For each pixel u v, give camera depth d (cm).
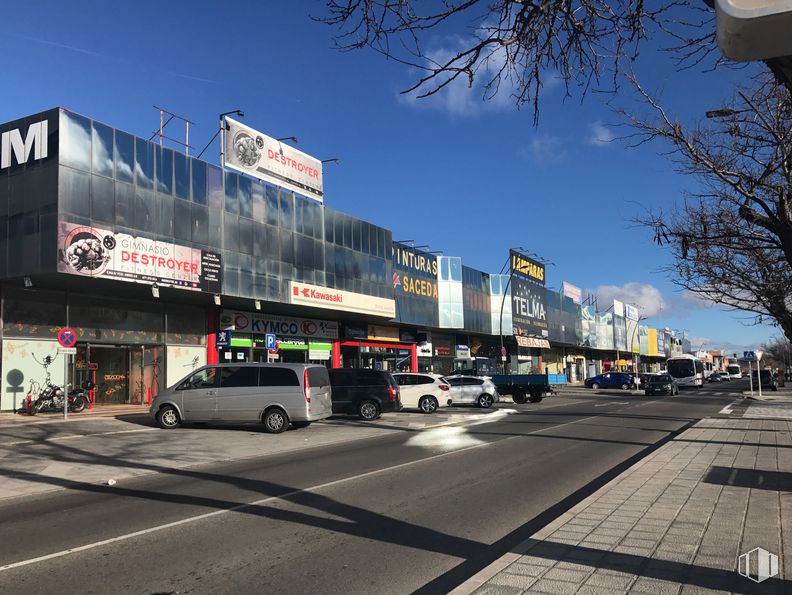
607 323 8744
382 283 3506
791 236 701
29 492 970
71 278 1923
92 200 1898
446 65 418
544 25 410
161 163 2156
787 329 1292
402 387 2572
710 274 1209
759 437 1488
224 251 2405
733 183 729
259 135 2670
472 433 1745
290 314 3200
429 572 546
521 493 894
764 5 207
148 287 2145
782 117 765
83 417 2009
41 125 1850
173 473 1140
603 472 1069
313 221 2958
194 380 1819
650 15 436
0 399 2005
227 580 527
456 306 4403
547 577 492
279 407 1756
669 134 743
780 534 611
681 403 3164
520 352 6250
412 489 928
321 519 744
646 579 485
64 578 537
